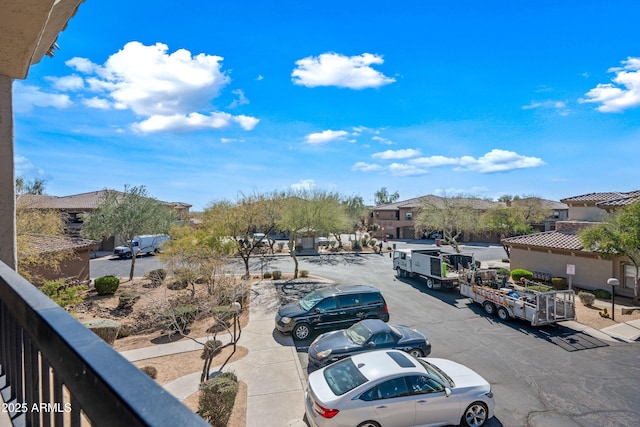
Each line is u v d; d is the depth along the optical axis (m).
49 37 3.79
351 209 45.25
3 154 3.41
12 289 1.57
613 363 10.65
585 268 20.55
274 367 10.15
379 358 7.66
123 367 0.81
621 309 16.09
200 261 17.14
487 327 13.95
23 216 16.73
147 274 23.94
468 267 20.25
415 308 16.61
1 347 1.98
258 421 7.52
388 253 37.34
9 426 1.65
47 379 1.32
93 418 0.79
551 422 7.69
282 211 24.75
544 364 10.59
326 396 6.76
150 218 24.27
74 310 14.29
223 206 24.22
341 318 12.69
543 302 13.66
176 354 11.26
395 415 6.73
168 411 0.62
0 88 3.39
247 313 15.77
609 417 7.88
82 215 27.84
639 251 16.11
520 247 24.78
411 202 53.44
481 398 7.28
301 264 30.59
